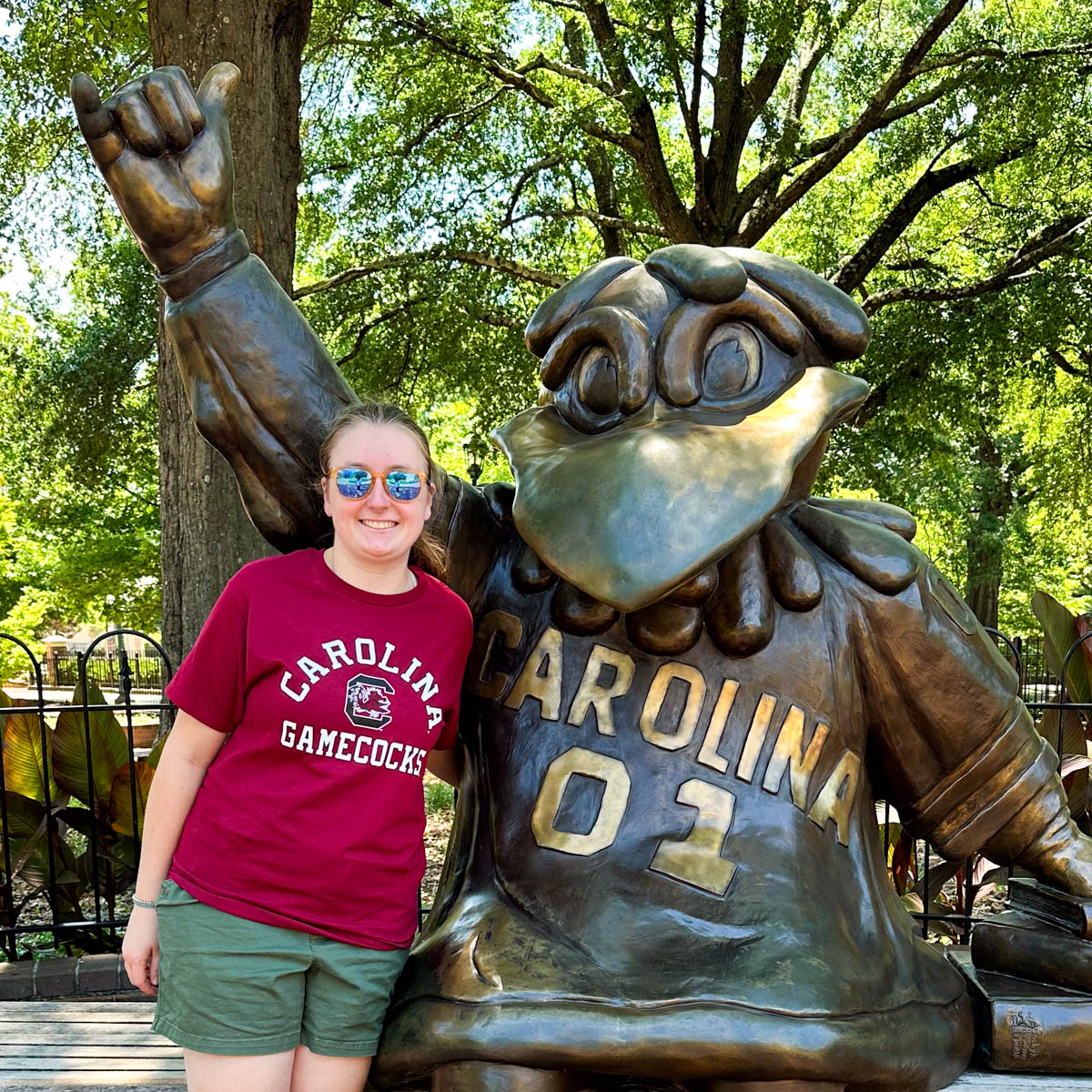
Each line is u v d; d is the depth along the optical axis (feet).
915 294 35.68
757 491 4.79
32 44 23.61
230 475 16.65
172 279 5.71
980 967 6.77
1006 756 6.22
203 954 4.75
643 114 33.22
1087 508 50.14
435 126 36.73
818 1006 4.80
